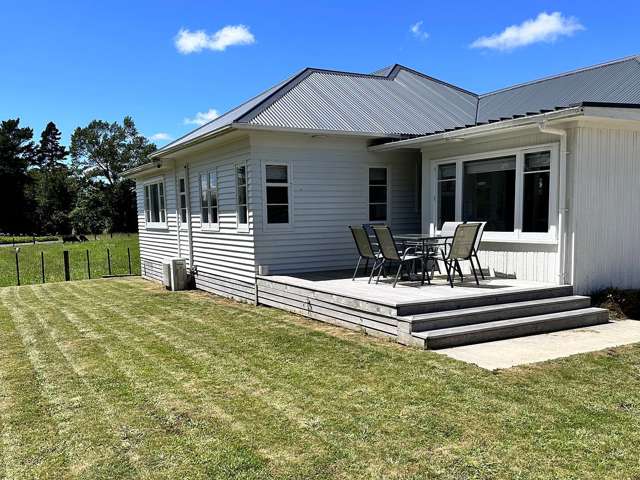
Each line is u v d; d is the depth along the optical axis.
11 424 3.73
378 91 11.96
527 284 7.13
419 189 10.44
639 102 8.01
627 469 2.79
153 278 14.79
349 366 4.88
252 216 8.80
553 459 2.91
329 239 9.51
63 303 10.18
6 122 70.62
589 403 3.74
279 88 10.73
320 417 3.63
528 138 7.30
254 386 4.40
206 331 6.86
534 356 5.00
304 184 9.20
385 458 2.99
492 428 3.33
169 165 12.74
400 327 5.68
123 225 51.75
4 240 43.34
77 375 4.97
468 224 7.02
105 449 3.26
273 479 2.80
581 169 6.79
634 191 7.41
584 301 6.76
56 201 54.09
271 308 8.53
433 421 3.47
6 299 11.00
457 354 5.12
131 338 6.61
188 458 3.09
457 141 8.38
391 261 8.03
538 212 7.27
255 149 8.70
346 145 9.54
